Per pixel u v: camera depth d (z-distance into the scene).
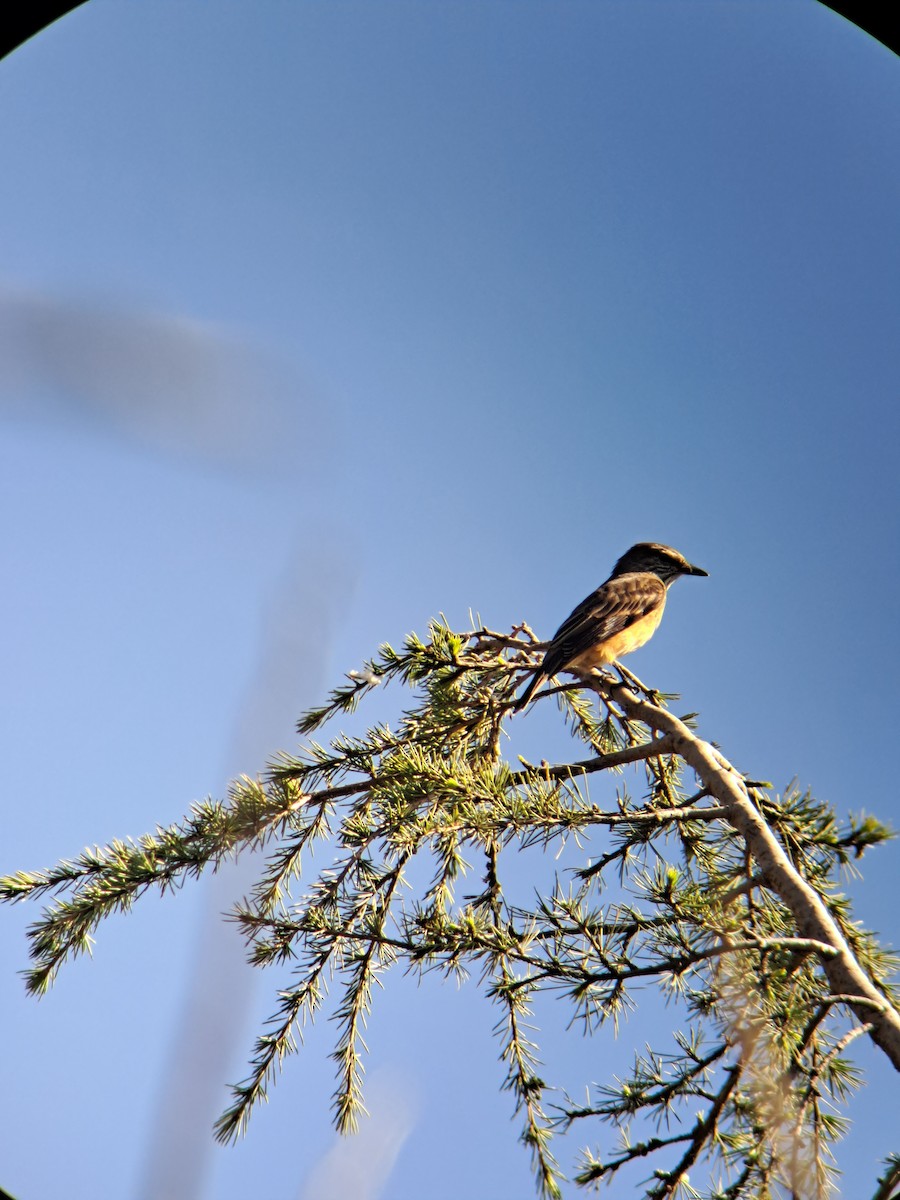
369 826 8.92
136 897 8.48
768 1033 6.55
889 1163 6.44
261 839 8.58
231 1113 8.07
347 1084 8.24
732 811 8.10
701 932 7.13
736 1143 6.59
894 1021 6.57
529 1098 7.63
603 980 7.16
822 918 7.20
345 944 8.33
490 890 8.80
